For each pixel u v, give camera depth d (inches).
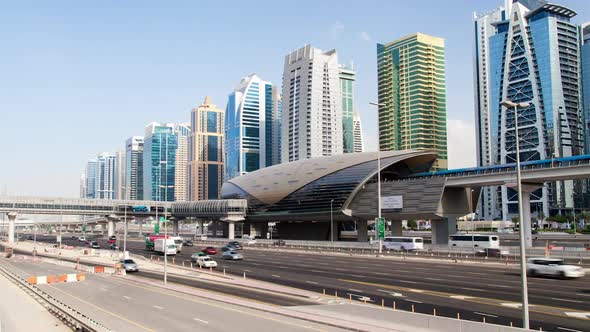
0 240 7534.5
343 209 5182.1
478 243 3302.2
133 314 1346.0
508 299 1451.8
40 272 2824.8
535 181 3875.5
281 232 6648.6
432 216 4468.5
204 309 1393.9
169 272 2546.8
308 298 1536.7
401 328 1051.3
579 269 1971.0
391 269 2375.7
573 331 1036.5
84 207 6860.2
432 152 5123.0
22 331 1223.5
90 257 3794.3
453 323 967.6
